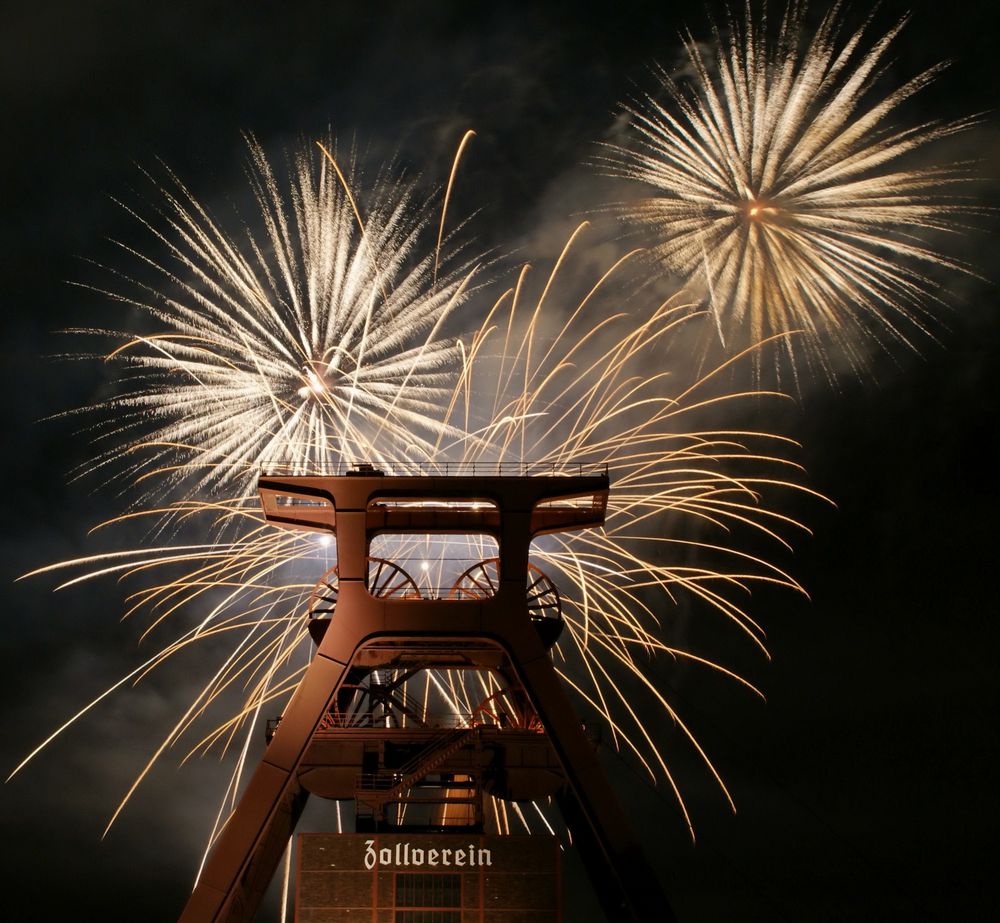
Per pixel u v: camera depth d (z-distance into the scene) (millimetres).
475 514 51688
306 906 47625
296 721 49094
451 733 53375
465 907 47688
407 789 51719
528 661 49812
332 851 48344
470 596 53375
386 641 50875
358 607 50188
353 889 47906
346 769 52875
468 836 48594
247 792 48062
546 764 53156
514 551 50406
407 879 48000
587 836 55375
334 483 50188
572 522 52219
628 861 47656
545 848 48469
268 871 53938
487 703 57188
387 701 55875
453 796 57969
